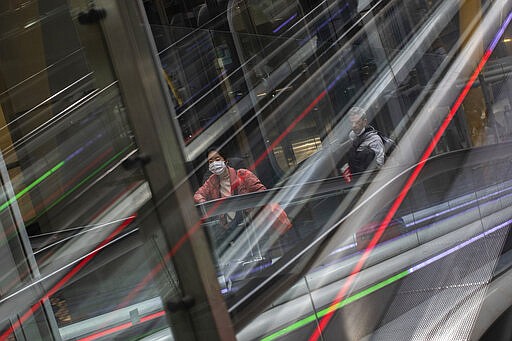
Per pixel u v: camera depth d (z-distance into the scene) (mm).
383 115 7363
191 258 2570
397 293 3992
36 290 2611
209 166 5320
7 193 3498
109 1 2674
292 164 7035
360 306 3777
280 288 3238
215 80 6781
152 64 2686
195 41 6719
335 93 7961
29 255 3377
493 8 7707
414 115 6953
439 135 6844
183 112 6250
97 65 2758
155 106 2635
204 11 7539
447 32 7863
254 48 7410
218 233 4328
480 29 7637
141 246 2717
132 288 3090
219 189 5258
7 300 2498
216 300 2600
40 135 4102
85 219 3605
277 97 7328
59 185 3867
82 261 2799
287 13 8148
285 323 3270
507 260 4484
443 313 3830
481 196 5312
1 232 3371
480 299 3979
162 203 2594
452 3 7945
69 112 4059
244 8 7770
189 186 2617
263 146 6898
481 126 6973
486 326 3793
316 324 3469
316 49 8148
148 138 2631
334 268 3930
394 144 6328
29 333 3090
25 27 4348
